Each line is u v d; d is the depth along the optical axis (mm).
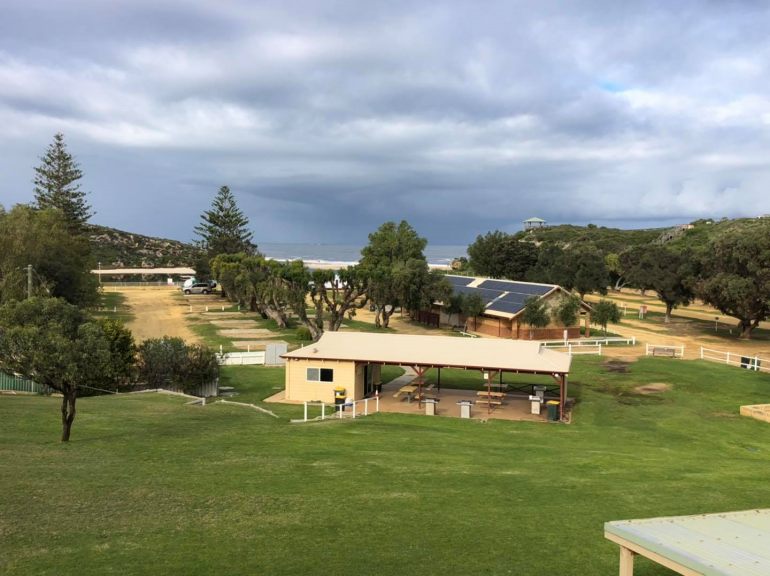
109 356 19359
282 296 53812
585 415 29109
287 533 10977
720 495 14484
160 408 25906
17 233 51875
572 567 9758
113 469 15156
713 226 139000
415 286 62219
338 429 23297
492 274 98875
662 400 32062
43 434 19703
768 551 6355
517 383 36875
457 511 12562
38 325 18828
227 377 38625
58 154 92812
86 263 69688
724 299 57188
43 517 11289
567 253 83625
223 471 15422
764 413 28203
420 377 30734
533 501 13531
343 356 31656
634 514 12680
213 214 109562
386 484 14633
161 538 10547
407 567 9594
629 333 62031
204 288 104375
